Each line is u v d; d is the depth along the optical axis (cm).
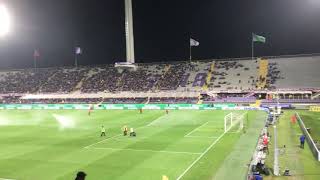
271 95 9281
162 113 7862
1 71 13550
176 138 4731
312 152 3712
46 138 5003
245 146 4053
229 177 2858
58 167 3397
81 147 4306
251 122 6009
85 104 9850
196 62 11838
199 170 3148
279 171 3044
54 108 9750
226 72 10806
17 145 4522
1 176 3130
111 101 10425
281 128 5334
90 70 12544
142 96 10350
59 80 12212
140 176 3038
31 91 11794
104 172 3183
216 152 3825
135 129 5631
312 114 7144
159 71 11662
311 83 9475
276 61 10812
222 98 9550
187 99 9875
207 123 6106
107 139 4794
